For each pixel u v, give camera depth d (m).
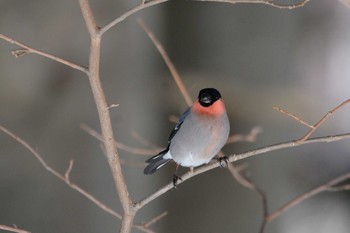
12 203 12.53
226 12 17.05
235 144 15.00
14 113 12.84
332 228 14.24
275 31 16.73
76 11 13.30
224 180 14.66
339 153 15.16
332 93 16.06
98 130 13.28
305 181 14.79
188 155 7.98
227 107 15.71
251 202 14.45
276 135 15.37
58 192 12.86
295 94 16.03
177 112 14.95
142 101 14.66
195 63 16.56
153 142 14.42
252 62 16.61
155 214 14.23
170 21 16.66
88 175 13.10
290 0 16.72
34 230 12.51
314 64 16.42
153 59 15.41
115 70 14.46
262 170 14.75
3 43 12.86
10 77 12.86
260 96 15.95
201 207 14.48
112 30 14.35
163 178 14.43
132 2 14.28
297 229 14.21
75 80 13.27
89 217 12.95
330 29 16.56
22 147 12.73
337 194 14.73
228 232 14.34
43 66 13.10
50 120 13.08
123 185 6.27
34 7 13.10
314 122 15.55
